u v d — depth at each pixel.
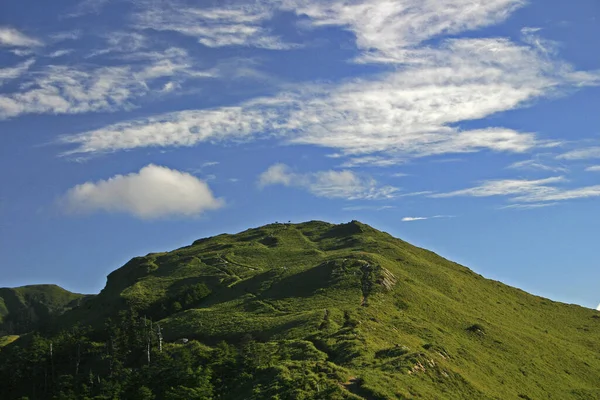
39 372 132.75
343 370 77.06
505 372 100.38
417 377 78.06
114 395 98.38
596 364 127.00
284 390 73.25
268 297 133.38
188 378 88.81
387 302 118.06
